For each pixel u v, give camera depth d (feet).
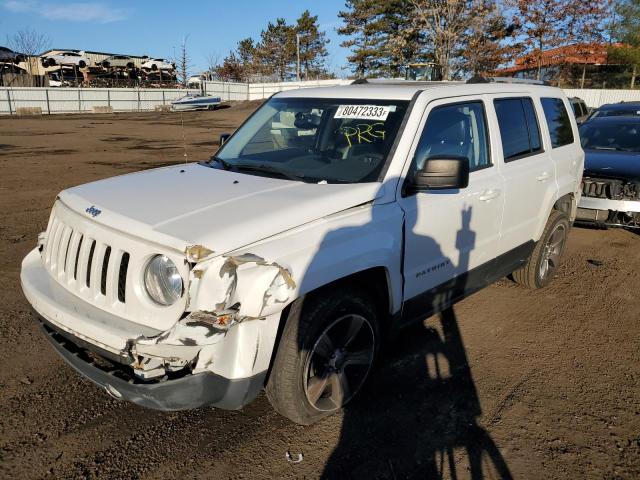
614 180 23.97
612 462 10.05
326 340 10.14
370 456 9.98
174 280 8.61
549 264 18.62
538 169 15.99
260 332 8.64
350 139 12.38
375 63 161.07
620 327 15.87
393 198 11.19
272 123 14.21
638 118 30.50
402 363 13.33
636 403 11.96
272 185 11.23
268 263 8.56
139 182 11.91
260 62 239.91
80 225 10.05
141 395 8.55
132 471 9.36
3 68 161.79
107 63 192.75
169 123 104.94
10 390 11.53
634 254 23.31
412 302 12.01
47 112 139.74
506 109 15.28
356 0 163.84
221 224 9.11
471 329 15.38
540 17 119.44
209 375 8.54
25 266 11.29
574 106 52.13
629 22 130.62
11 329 14.24
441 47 102.32
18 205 29.22
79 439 10.11
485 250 14.28
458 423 11.04
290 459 9.80
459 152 13.29
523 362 13.61
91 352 9.43
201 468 9.50
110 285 9.14
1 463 9.38
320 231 9.71
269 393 9.82
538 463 9.96
